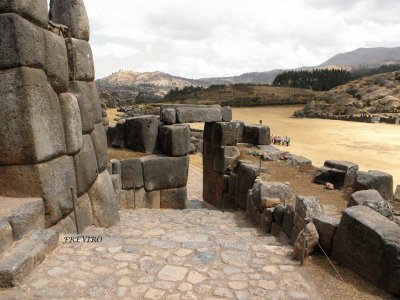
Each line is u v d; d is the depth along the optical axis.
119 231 6.84
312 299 4.03
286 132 34.47
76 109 6.48
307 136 31.75
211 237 6.32
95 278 4.25
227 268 4.64
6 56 4.88
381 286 4.29
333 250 5.02
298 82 117.06
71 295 3.89
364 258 4.50
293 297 4.03
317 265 4.85
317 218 5.26
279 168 11.38
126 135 12.08
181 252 5.09
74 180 6.37
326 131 35.00
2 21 4.80
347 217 4.77
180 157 11.08
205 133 13.54
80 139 6.62
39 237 4.83
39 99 5.23
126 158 10.88
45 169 5.37
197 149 24.14
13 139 5.07
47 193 5.37
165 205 11.11
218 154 12.44
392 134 32.34
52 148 5.57
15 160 5.14
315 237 4.96
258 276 4.47
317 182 9.98
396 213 5.80
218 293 4.03
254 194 8.43
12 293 3.90
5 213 4.71
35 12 5.28
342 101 53.16
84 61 7.16
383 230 4.35
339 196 8.84
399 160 20.89
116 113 42.28
